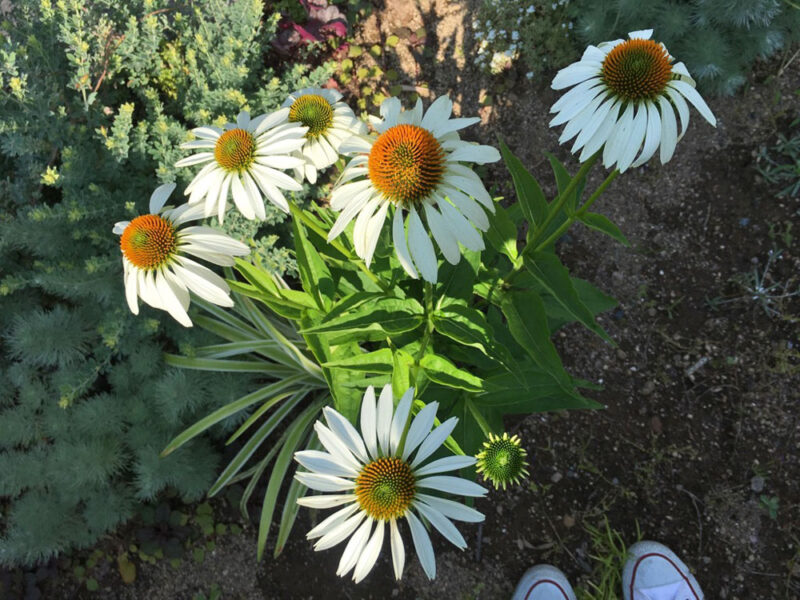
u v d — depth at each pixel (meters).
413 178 0.34
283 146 0.36
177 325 0.64
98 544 0.68
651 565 0.65
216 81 0.64
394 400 0.45
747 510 0.67
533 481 0.70
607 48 0.36
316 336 0.50
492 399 0.53
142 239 0.36
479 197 0.35
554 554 0.68
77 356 0.60
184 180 0.61
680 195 0.75
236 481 0.66
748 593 0.65
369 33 0.83
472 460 0.35
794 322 0.70
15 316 0.60
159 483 0.59
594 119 0.34
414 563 0.68
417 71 0.82
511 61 0.79
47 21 0.63
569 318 0.54
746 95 0.76
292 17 0.80
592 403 0.54
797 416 0.68
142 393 0.62
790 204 0.72
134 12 0.69
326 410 0.36
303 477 0.36
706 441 0.69
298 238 0.48
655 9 0.71
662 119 0.34
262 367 0.64
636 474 0.69
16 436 0.61
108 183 0.62
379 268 0.48
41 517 0.60
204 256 0.37
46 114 0.59
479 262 0.49
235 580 0.68
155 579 0.68
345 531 0.36
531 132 0.78
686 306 0.72
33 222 0.57
